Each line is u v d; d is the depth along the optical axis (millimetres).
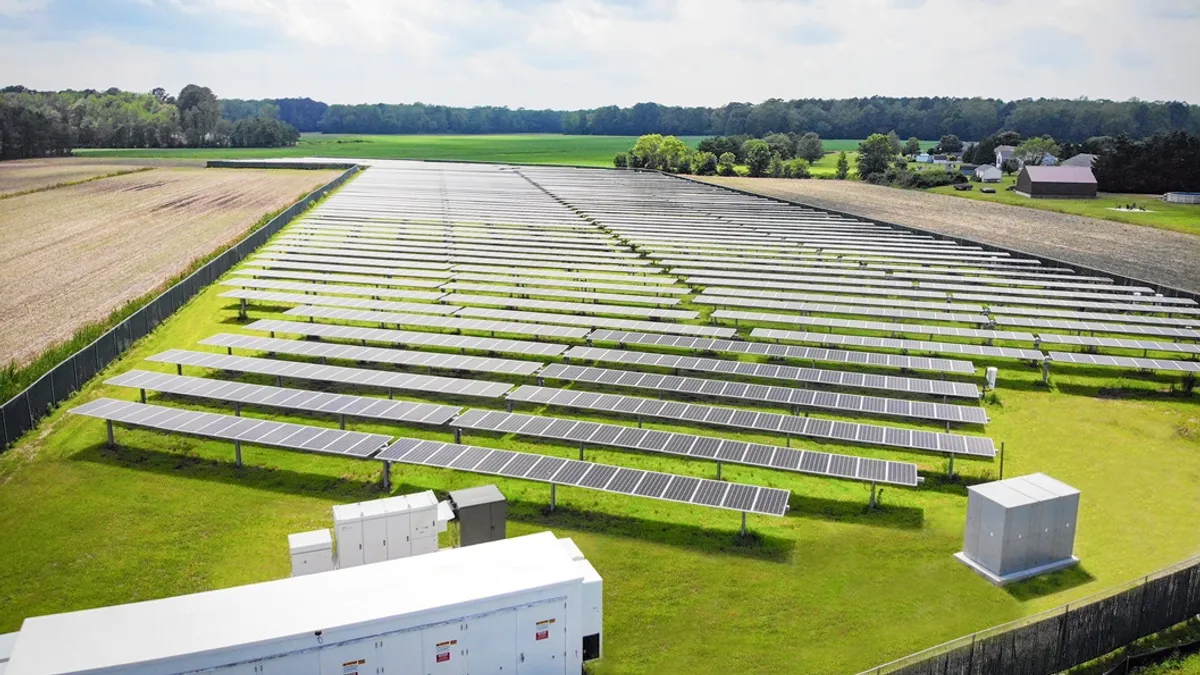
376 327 48938
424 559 18250
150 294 53875
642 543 24859
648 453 29328
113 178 128625
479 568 17891
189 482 28641
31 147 186875
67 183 118000
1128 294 55906
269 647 15297
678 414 32156
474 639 16875
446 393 36719
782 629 20859
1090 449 32094
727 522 26234
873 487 26906
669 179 151375
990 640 17797
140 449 31219
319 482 28828
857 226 88875
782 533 25516
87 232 79250
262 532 25375
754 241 77188
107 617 15875
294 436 28906
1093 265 71500
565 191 123875
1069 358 39500
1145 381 40406
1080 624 19000
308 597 16672
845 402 33812
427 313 48375
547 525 25906
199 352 39594
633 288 55500
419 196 111500
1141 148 141375
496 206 102250
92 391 37406
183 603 16391
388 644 16172
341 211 94000
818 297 52688
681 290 55406
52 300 53656
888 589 22625
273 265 61656
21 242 73812
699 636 20562
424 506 22516
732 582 22875
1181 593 20734
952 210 113500
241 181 126938
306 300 50875
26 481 28531
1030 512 22844
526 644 17391
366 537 21984
